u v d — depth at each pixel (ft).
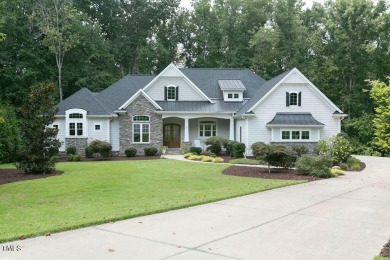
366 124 137.08
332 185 49.29
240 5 180.04
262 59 161.17
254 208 34.24
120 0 184.44
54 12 142.51
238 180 53.62
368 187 47.57
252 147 65.67
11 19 130.21
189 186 47.67
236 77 123.24
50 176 58.65
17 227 26.58
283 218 30.32
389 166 76.89
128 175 59.36
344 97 155.12
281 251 22.03
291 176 57.77
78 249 22.11
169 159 89.51
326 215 31.50
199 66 181.16
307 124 93.97
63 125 101.30
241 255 21.26
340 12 154.20
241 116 98.58
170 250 22.06
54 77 146.82
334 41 157.79
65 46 138.00
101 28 176.76
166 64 180.55
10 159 88.22
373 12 152.87
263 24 183.01
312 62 162.91
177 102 110.32
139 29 186.60
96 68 156.66
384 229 27.17
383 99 38.32
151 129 103.71
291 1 164.25
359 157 106.01
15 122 88.99
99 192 43.04
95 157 97.45
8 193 42.42
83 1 167.53
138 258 20.66
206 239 24.31
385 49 153.58
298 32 162.40
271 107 97.14
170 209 33.32
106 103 107.96
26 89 133.80
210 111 106.32
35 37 141.49
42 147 62.23
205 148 111.75
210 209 33.76
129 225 27.81
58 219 29.12
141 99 103.30
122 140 102.42
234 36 179.11
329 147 78.48
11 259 20.27
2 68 133.08
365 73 154.61
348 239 24.59
